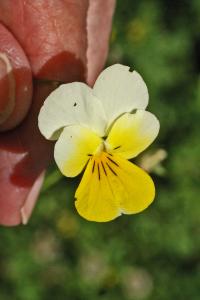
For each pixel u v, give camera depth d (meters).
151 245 0.29
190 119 0.30
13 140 0.16
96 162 0.15
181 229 0.29
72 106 0.15
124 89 0.15
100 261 0.29
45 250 0.29
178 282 0.29
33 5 0.16
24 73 0.16
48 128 0.15
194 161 0.29
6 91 0.16
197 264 0.29
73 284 0.29
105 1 0.18
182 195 0.29
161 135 0.29
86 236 0.29
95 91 0.15
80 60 0.17
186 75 0.30
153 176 0.29
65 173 0.15
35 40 0.16
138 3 0.31
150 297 0.29
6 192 0.16
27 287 0.29
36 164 0.16
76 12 0.17
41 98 0.16
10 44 0.16
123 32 0.30
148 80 0.30
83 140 0.15
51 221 0.29
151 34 0.30
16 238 0.29
